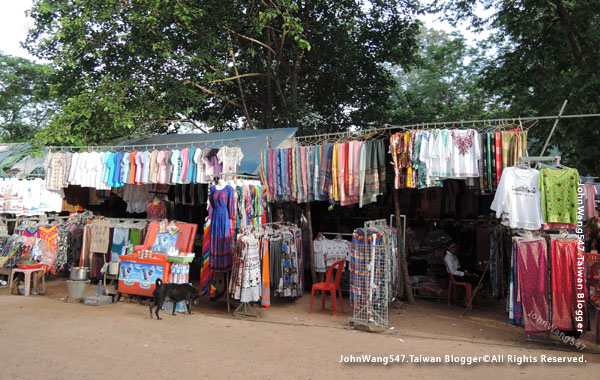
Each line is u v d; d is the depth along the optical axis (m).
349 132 8.86
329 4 17.00
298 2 15.98
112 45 13.76
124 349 5.05
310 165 8.77
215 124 17.20
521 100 15.66
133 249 8.86
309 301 8.71
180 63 13.99
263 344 5.43
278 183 9.03
